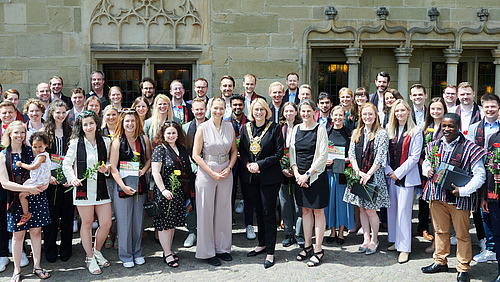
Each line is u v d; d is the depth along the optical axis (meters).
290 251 5.36
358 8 7.76
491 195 4.34
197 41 7.62
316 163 4.83
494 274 4.68
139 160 4.91
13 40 7.22
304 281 4.54
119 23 7.43
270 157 4.86
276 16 7.64
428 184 4.68
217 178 4.89
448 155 4.48
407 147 5.02
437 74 8.45
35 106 5.22
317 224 4.96
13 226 4.46
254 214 6.89
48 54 7.32
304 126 5.00
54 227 5.02
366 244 5.30
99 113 5.59
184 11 7.55
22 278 4.65
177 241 5.72
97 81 6.58
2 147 4.73
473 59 8.43
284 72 7.74
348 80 8.00
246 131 4.98
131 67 7.80
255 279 4.60
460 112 5.67
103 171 4.70
